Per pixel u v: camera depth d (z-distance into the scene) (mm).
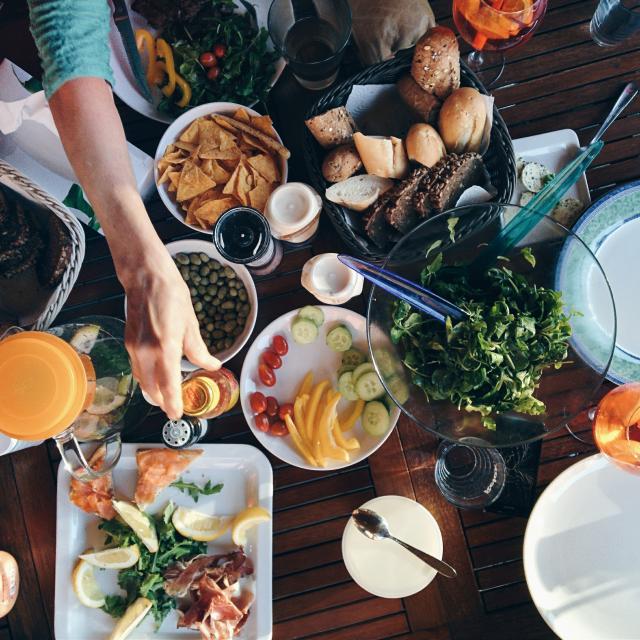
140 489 1309
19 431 974
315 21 1336
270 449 1314
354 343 1350
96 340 1182
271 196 1232
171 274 875
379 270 1038
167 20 1341
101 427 1185
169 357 849
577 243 1119
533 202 1165
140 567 1310
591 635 1228
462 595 1292
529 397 1065
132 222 878
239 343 1316
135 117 1435
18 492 1369
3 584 1312
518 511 1292
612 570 1249
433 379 1071
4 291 1317
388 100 1277
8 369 969
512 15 1124
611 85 1373
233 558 1291
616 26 1298
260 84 1370
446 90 1215
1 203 1275
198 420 1291
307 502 1349
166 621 1327
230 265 1336
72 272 1295
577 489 1256
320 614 1328
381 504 1278
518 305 1096
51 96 909
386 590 1254
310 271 1274
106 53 947
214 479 1355
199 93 1374
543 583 1252
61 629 1322
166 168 1316
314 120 1206
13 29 1410
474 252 1136
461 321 1048
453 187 1217
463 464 1326
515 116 1390
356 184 1239
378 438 1308
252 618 1302
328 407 1301
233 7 1366
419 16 1309
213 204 1298
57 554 1334
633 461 1129
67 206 1361
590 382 1097
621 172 1355
